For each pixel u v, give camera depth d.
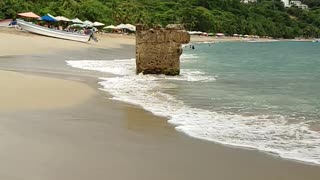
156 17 124.62
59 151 8.50
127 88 18.59
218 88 19.59
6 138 9.16
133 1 133.00
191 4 167.12
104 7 99.81
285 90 19.36
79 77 21.59
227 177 7.52
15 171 7.19
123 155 8.52
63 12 76.88
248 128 11.41
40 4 78.12
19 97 14.27
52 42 48.16
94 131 10.41
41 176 7.05
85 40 55.22
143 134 10.36
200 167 8.01
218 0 181.75
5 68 22.89
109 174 7.37
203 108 14.30
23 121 10.97
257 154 8.95
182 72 27.06
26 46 40.00
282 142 9.99
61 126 10.71
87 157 8.23
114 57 38.56
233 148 9.36
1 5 65.00
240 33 169.25
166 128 11.09
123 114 12.70
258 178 7.50
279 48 84.69
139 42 23.86
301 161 8.50
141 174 7.47
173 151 8.97
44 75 21.05
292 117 13.10
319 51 70.50
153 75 24.02
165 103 15.04
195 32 135.62
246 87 20.20
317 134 10.84
